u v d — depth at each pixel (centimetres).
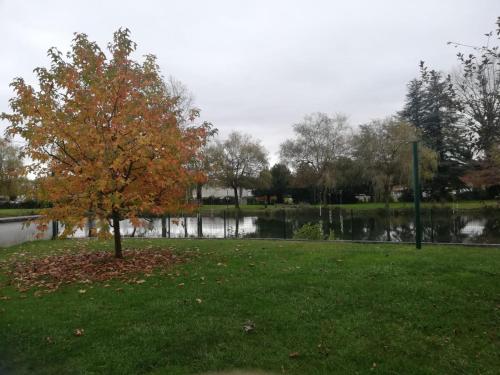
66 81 848
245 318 545
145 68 939
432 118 4675
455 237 2097
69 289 702
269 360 439
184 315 557
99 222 834
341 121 5388
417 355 446
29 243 1441
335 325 518
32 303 630
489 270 713
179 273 779
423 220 3053
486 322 518
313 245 1102
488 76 2102
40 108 826
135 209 865
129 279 748
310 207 4769
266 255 941
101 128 838
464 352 452
